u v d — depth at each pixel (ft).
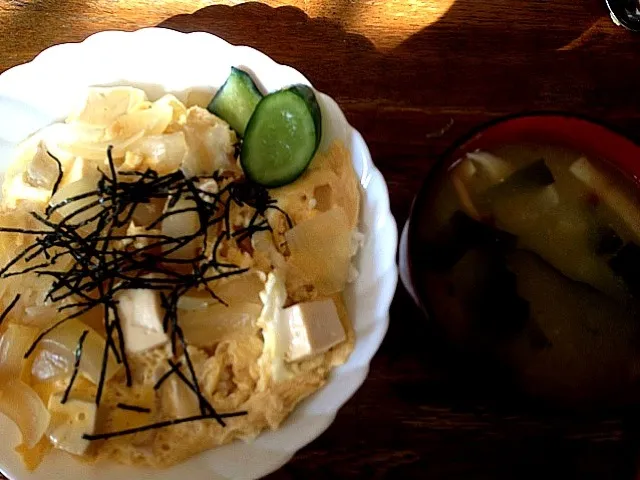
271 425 0.85
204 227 0.88
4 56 1.06
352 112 1.05
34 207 0.92
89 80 0.98
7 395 0.84
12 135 0.98
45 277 0.87
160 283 0.85
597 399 0.82
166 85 1.00
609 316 0.86
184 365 0.85
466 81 1.07
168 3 1.09
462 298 0.87
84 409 0.83
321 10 1.09
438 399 0.93
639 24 1.11
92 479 0.83
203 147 0.94
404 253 0.91
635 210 0.91
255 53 0.96
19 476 0.81
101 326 0.86
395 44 1.09
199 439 0.85
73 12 1.08
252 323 0.87
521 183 0.92
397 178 1.02
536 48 1.09
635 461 0.92
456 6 1.11
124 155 0.94
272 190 0.94
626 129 1.06
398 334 0.95
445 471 0.91
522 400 0.83
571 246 0.89
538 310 0.86
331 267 0.90
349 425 0.93
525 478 0.91
